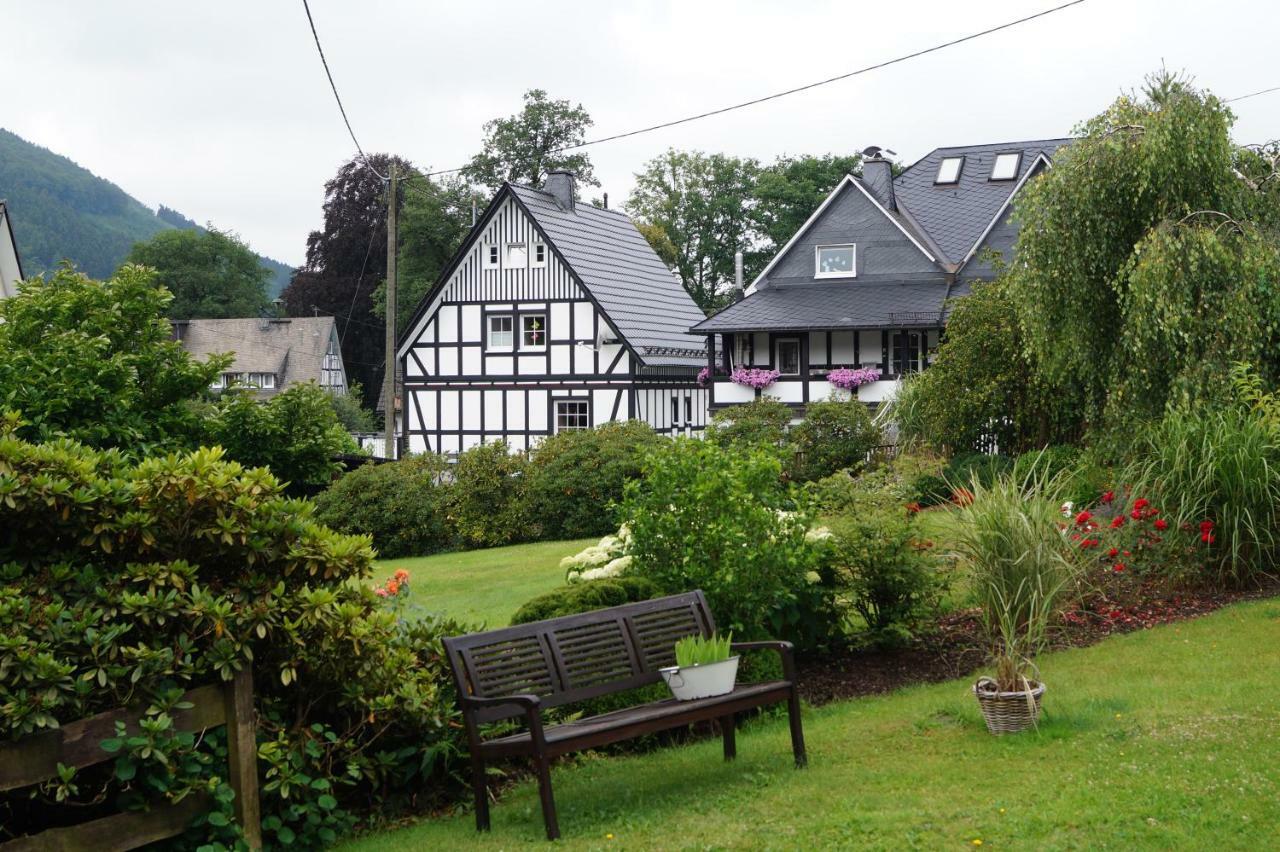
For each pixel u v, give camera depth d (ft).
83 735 15.37
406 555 70.13
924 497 57.06
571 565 29.71
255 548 17.49
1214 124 41.45
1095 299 42.96
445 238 168.86
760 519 24.82
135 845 15.87
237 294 244.42
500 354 119.24
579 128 171.53
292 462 39.29
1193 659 24.93
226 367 36.83
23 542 16.58
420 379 122.21
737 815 17.52
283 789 17.21
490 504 69.92
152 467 17.01
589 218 128.98
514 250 118.42
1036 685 21.17
